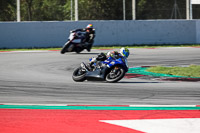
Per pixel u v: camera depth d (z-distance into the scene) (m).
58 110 28.69
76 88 40.12
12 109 28.97
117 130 22.77
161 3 184.62
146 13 183.12
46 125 23.77
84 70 43.81
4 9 159.62
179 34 105.19
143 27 103.69
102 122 24.75
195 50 89.56
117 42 102.88
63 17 181.38
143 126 23.86
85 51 88.69
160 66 61.09
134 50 90.69
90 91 38.25
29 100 33.47
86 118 25.92
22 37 99.00
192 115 27.25
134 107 30.39
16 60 70.62
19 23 98.81
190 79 49.03
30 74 52.62
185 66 62.72
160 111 28.77
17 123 24.27
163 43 104.81
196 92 38.47
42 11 182.12
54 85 42.28
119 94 36.72
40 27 99.94
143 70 57.38
